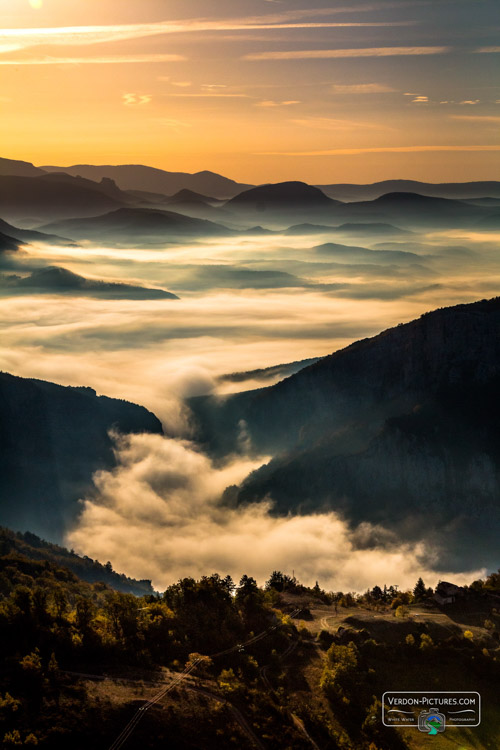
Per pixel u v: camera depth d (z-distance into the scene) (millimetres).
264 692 124938
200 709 116375
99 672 125125
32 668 120000
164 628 143875
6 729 106500
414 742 113562
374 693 125938
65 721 109000
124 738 107188
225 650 140000
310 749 110250
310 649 143375
